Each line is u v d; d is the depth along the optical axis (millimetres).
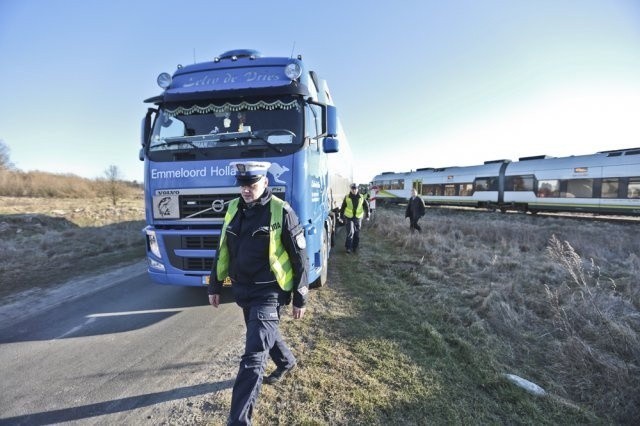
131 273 6750
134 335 3887
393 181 33906
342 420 2408
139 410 2580
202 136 3990
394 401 2604
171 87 4293
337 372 3000
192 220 3928
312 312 4398
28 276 6520
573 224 14961
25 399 2723
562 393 2797
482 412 2496
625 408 2564
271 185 3816
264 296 2467
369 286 5426
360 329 3877
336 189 9008
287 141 3941
